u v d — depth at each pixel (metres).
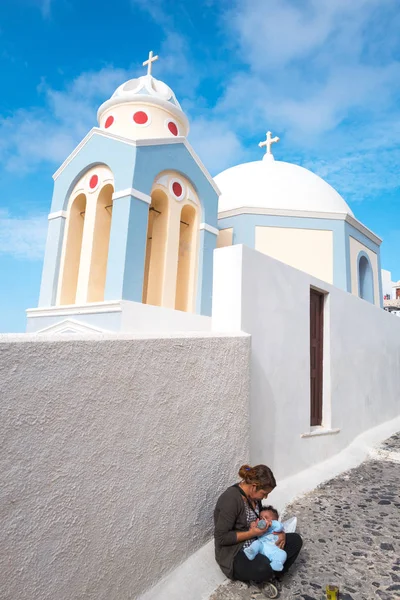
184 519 3.15
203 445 3.39
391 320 9.38
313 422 6.05
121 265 7.97
